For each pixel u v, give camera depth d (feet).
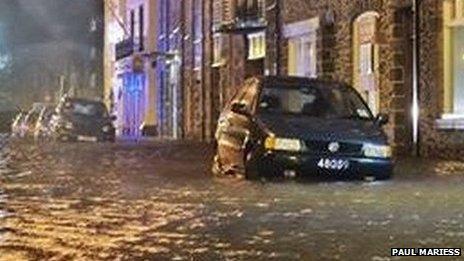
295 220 61.26
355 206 68.18
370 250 50.06
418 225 58.59
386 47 126.21
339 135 85.15
